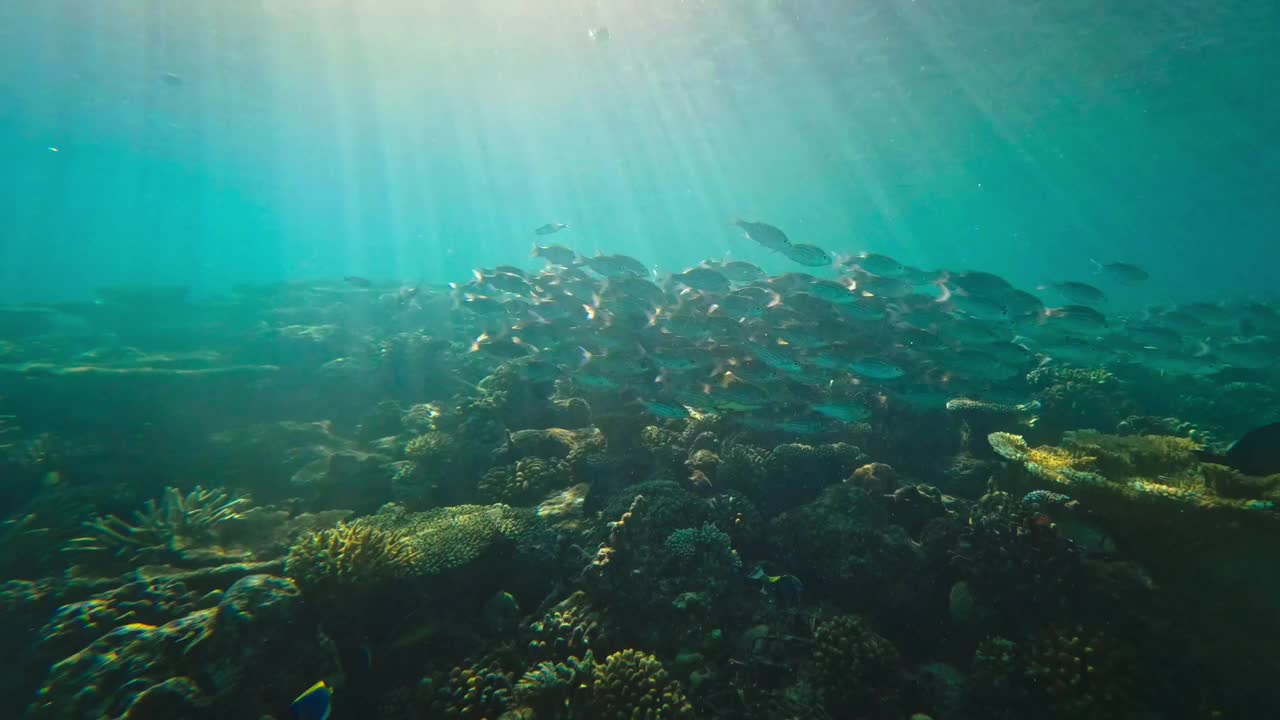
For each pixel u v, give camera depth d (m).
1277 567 4.25
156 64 32.72
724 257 11.81
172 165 62.41
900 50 24.33
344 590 4.89
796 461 6.89
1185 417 10.06
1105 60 24.00
